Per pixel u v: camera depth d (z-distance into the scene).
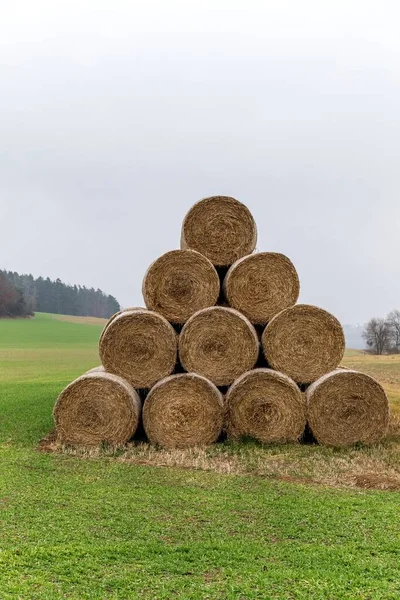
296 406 10.97
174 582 5.16
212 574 5.38
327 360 11.49
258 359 12.11
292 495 7.88
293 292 12.02
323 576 5.31
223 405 11.07
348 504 7.46
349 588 5.12
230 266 12.77
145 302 12.12
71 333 82.06
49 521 6.66
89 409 10.88
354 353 84.44
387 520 6.86
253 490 8.11
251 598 4.89
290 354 11.48
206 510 7.18
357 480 8.69
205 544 6.03
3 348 55.16
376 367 34.12
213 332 11.45
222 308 11.46
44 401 16.52
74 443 10.90
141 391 11.76
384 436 11.03
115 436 10.83
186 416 10.88
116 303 169.88
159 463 9.73
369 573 5.41
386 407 10.98
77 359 41.47
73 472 9.03
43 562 5.49
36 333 79.94
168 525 6.62
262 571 5.42
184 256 11.91
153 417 10.91
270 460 9.80
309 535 6.39
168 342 11.48
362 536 6.36
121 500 7.54
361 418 10.96
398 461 9.79
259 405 11.00
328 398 10.94
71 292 150.38
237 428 11.05
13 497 7.59
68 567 5.40
